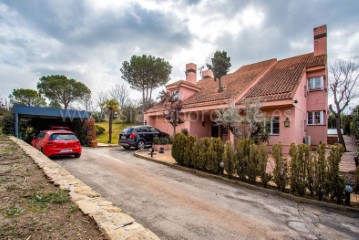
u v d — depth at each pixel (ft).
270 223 12.52
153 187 19.24
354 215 14.24
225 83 56.34
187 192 18.19
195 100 52.49
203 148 25.82
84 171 24.70
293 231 11.60
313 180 17.13
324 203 15.97
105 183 19.94
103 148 50.52
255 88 45.16
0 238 6.47
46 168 16.17
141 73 103.76
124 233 7.01
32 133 58.54
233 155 22.71
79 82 135.13
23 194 10.46
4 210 8.52
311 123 45.62
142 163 31.22
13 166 16.67
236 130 34.86
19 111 47.55
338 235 11.34
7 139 36.70
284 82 41.93
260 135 37.04
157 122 65.36
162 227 11.50
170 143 46.60
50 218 8.04
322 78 44.37
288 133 36.91
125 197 16.28
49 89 124.88
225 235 10.82
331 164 16.44
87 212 8.61
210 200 16.31
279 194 18.21
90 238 6.75
